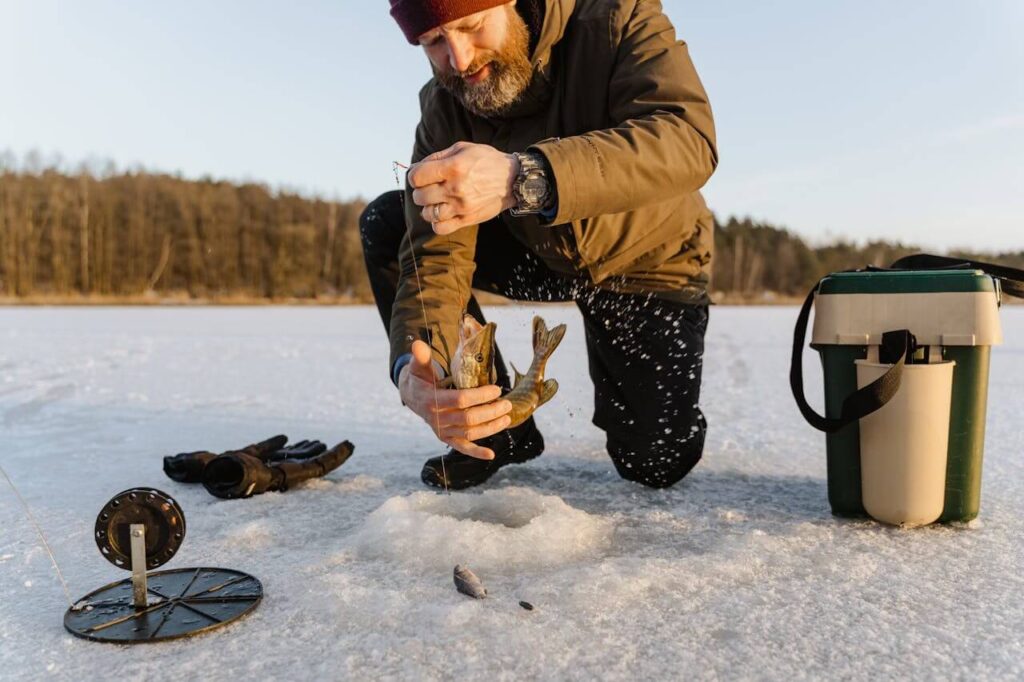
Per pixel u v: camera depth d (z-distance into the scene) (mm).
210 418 4738
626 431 2939
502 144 2680
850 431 2465
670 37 2441
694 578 1961
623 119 2363
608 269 2760
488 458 2123
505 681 1473
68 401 5387
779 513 2602
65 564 2156
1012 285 2533
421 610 1771
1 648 1647
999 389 5922
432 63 2467
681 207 2785
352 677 1495
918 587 1927
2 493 2932
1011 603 1825
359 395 5797
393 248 3195
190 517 2598
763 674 1496
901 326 2354
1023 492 2850
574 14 2492
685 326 2900
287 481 2951
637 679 1478
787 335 12562
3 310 24344
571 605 1807
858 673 1500
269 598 1884
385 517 2328
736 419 4594
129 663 1570
